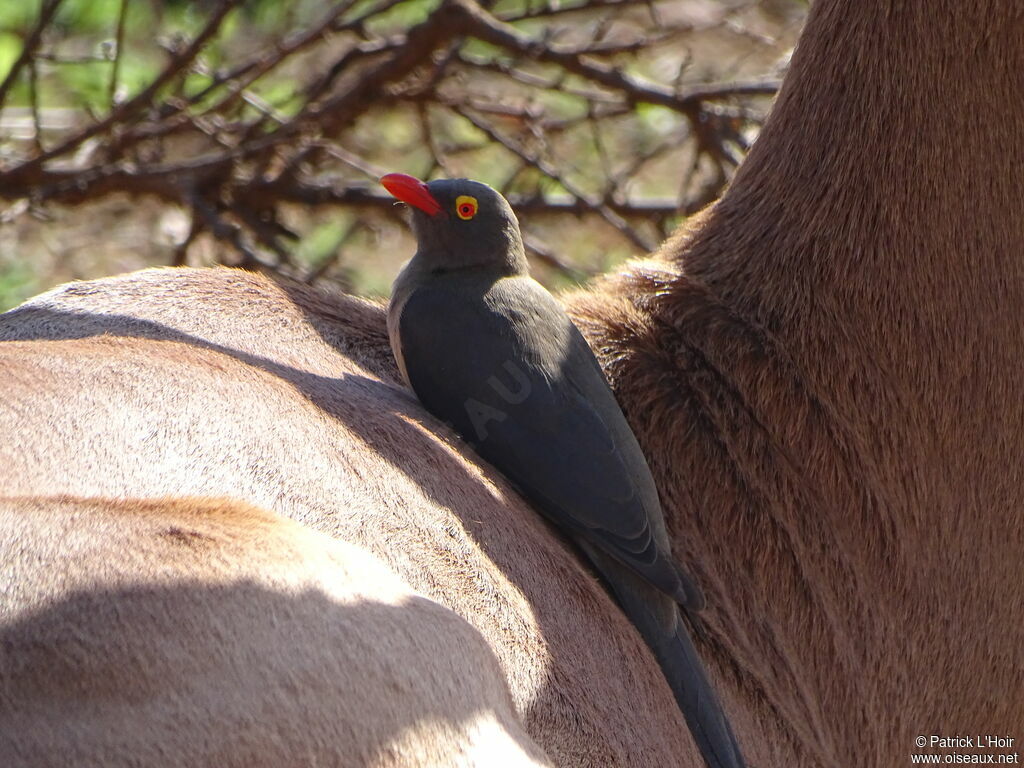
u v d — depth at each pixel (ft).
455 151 78.43
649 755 30.58
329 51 91.81
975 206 35.78
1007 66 35.35
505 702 26.22
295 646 23.32
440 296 35.53
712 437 36.50
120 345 31.48
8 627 22.39
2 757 21.52
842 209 36.73
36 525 23.68
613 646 31.60
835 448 36.35
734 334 37.32
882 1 36.24
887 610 36.32
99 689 22.09
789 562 35.94
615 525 31.89
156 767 21.84
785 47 95.66
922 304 36.06
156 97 72.38
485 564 30.14
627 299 39.06
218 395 29.89
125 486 26.58
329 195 72.02
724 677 34.60
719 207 39.55
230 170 70.03
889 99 36.17
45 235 88.43
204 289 36.99
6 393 27.78
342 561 25.13
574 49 69.56
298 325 36.99
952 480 36.27
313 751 22.77
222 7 66.28
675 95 69.62
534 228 91.71
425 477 31.17
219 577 23.56
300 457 29.25
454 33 68.59
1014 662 36.68
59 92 92.63
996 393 35.99
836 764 36.11
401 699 23.81
